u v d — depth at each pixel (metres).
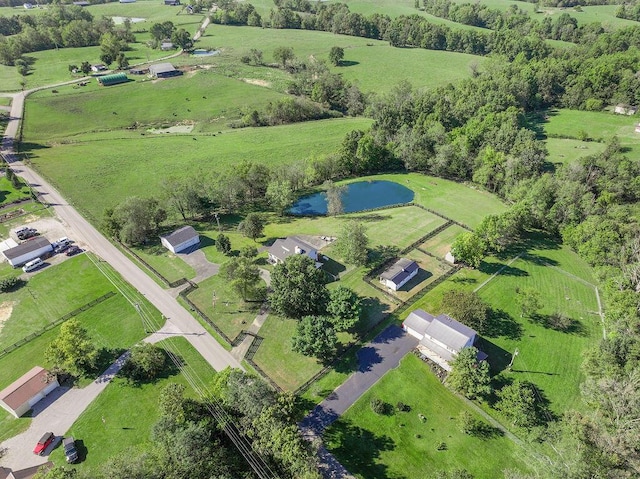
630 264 91.62
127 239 109.62
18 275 101.56
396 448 64.25
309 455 58.31
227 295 94.69
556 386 73.75
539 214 113.12
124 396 72.69
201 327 86.88
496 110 165.25
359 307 83.69
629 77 167.12
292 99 199.75
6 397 69.31
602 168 120.88
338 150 154.62
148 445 61.62
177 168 155.38
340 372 76.31
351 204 136.50
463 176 147.38
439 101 167.38
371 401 70.31
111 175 149.50
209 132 187.50
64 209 128.50
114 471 53.09
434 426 67.38
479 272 101.31
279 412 61.72
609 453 53.22
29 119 183.12
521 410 65.56
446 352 77.44
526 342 82.44
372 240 114.12
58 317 89.56
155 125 193.75
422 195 138.62
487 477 60.66
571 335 84.00
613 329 78.75
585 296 93.94
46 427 67.81
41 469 59.38
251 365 77.94
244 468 59.75
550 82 182.12
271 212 131.75
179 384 70.06
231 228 122.06
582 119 169.88
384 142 159.62
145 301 93.81
